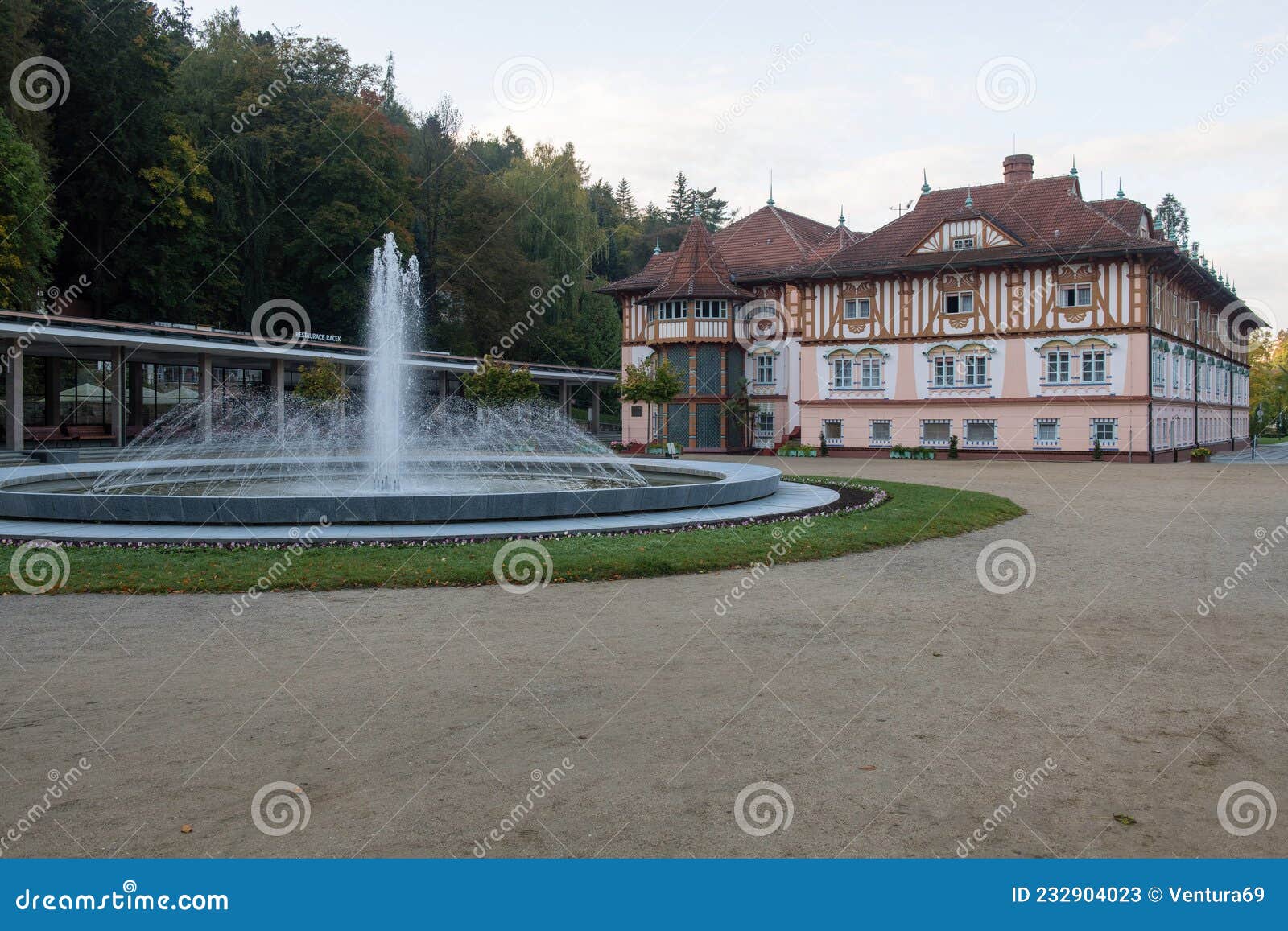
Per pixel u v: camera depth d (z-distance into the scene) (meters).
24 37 42.53
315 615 10.12
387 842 4.85
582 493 17.28
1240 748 6.18
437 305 68.31
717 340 54.69
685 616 10.16
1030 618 10.15
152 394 50.59
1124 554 14.88
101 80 45.72
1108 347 45.41
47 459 34.06
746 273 56.53
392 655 8.48
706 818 5.14
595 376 65.00
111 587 11.31
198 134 55.66
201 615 10.09
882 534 16.42
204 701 7.12
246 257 55.81
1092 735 6.39
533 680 7.70
